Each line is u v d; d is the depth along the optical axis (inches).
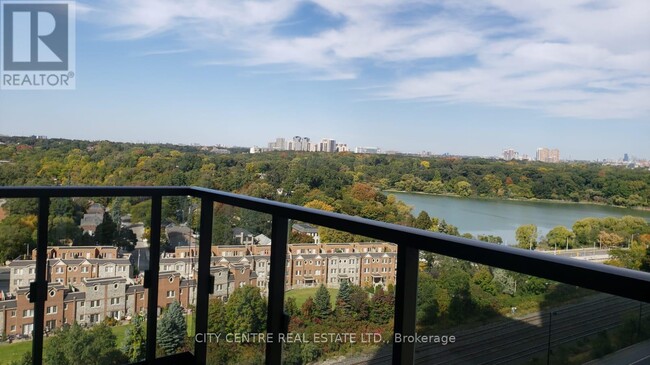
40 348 90.7
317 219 64.2
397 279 51.4
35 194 89.2
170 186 100.3
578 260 35.2
